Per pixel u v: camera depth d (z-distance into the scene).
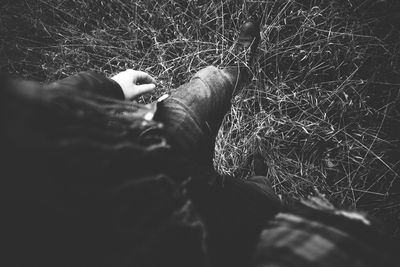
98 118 0.54
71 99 0.48
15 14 1.86
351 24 1.65
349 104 1.60
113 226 0.52
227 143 1.69
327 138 1.69
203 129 1.10
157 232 0.59
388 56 1.64
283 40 1.67
